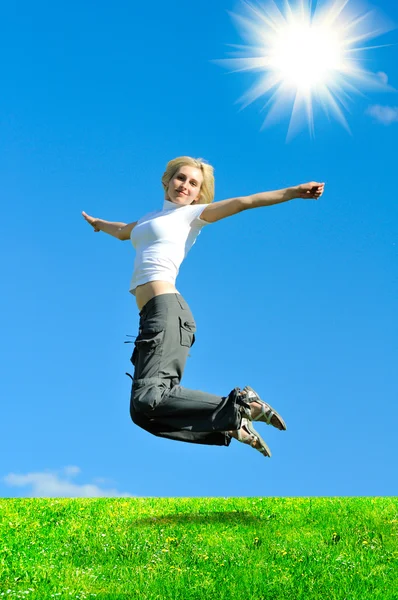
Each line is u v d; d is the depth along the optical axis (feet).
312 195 12.99
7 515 28.22
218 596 17.71
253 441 13.58
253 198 13.52
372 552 21.45
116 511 29.25
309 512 27.55
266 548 22.06
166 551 21.63
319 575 19.21
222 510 28.84
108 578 19.43
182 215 14.37
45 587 18.33
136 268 14.15
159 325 13.16
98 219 18.07
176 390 12.84
